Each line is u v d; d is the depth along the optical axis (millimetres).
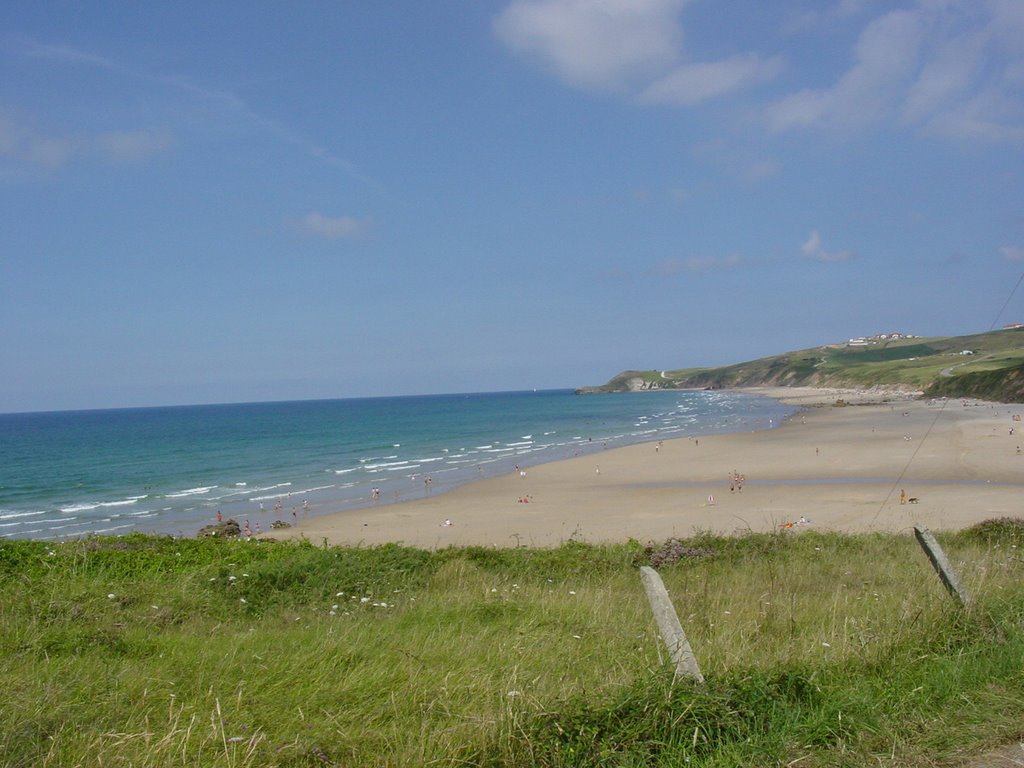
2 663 5586
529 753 3883
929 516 24344
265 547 13680
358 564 11023
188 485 46781
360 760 3980
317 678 5250
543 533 25062
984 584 7539
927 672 5070
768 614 7258
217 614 8625
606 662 5656
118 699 4746
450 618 7816
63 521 33562
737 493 32375
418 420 127688
